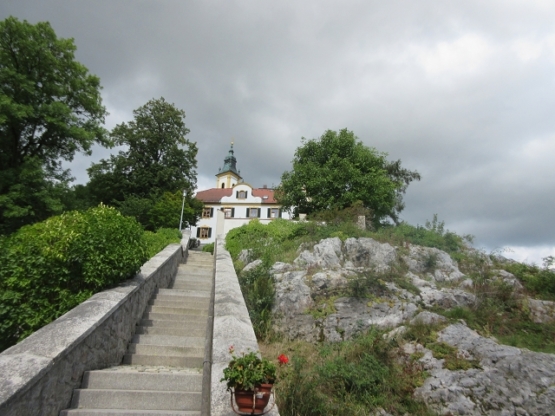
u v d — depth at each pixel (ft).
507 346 33.04
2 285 21.22
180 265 51.13
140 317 27.12
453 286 45.06
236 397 12.35
